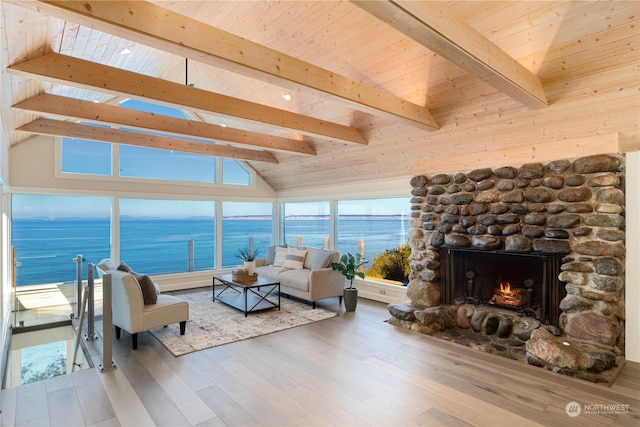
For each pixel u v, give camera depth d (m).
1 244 3.95
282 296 6.12
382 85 4.04
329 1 3.27
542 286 3.77
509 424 2.38
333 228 6.89
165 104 3.39
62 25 2.69
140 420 2.40
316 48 3.86
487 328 4.05
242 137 5.12
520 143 3.90
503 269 4.27
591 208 3.37
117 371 3.16
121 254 6.30
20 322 4.69
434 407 2.58
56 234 5.70
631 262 3.29
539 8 2.66
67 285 5.24
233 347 3.74
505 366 3.29
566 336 3.46
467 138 4.22
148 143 5.38
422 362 3.37
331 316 4.91
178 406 2.58
